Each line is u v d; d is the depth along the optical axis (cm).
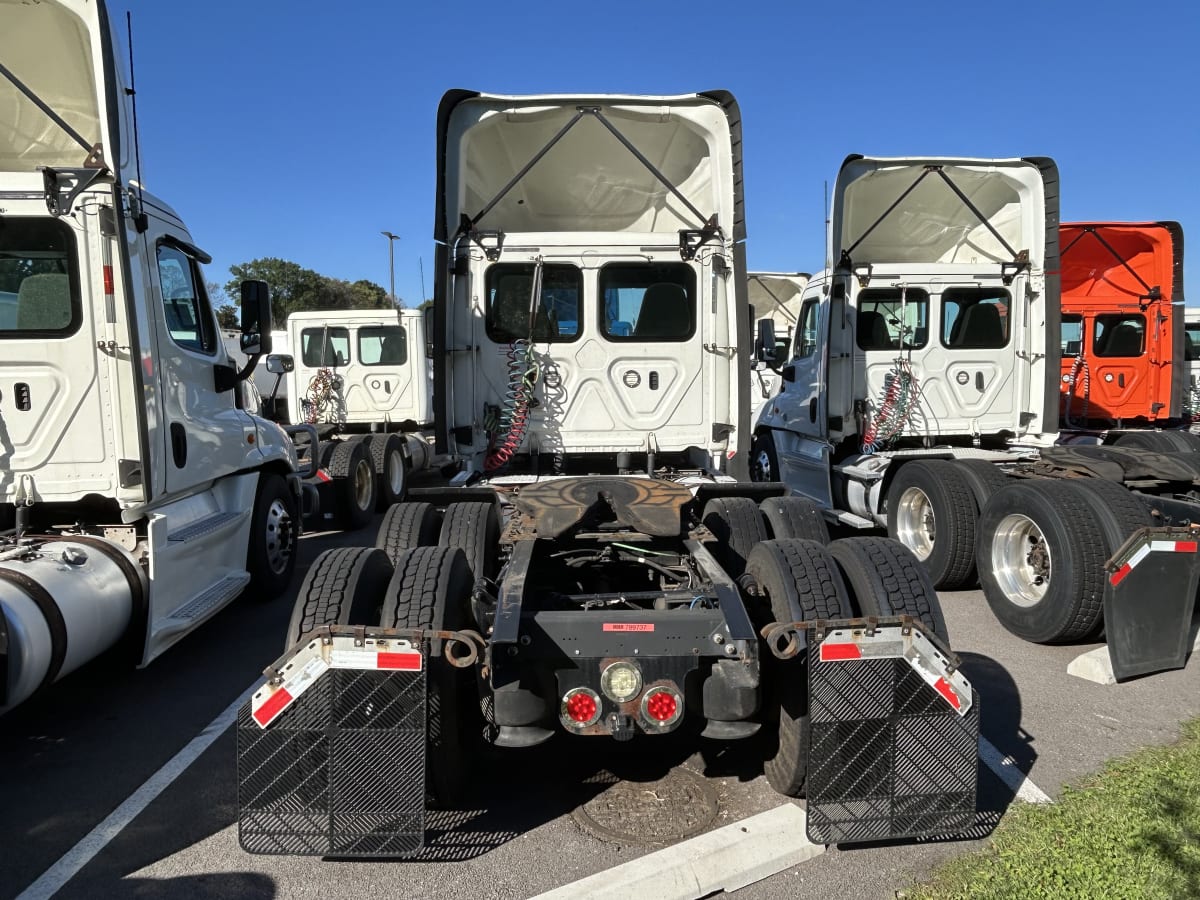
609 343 596
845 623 282
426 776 290
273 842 282
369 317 1306
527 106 568
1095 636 523
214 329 587
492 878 290
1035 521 536
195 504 535
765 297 1238
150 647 445
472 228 593
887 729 284
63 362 445
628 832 318
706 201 614
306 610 307
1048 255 762
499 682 292
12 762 387
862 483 782
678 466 632
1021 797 337
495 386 599
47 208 436
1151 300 1002
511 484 536
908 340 795
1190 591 475
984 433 803
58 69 467
